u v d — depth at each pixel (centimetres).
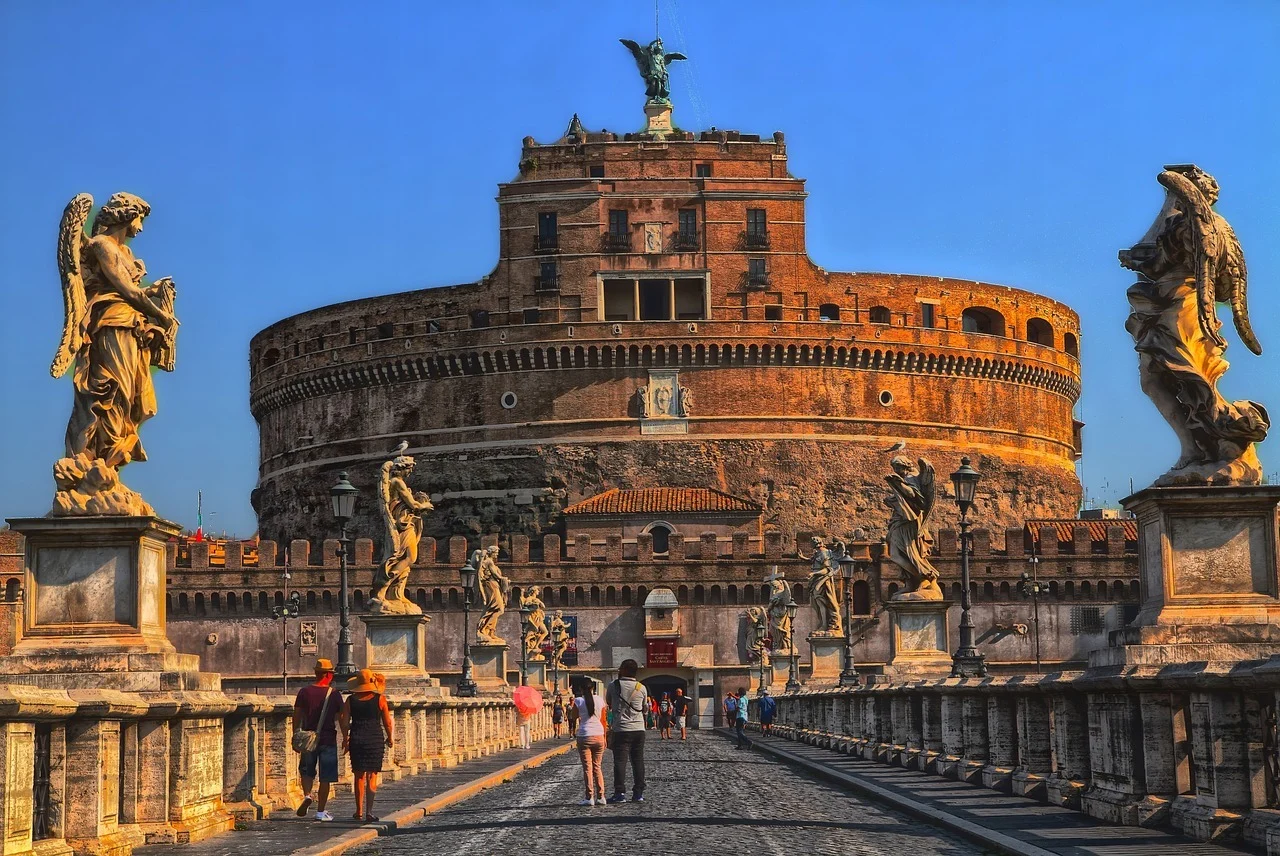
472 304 13450
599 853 1694
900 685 3147
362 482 13838
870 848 1708
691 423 13188
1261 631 1694
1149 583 1773
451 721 3750
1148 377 1797
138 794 1706
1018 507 14025
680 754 4928
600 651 11944
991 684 2309
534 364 13262
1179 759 1667
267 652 11900
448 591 11806
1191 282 1794
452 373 13512
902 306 13638
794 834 1881
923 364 13662
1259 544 1725
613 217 13362
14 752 1328
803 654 11806
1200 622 1703
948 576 11812
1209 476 1736
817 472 13238
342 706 2097
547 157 13575
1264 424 1739
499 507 13225
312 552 13362
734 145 13512
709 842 1792
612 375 13262
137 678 1738
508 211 13425
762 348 13212
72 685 1730
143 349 1850
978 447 13900
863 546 12031
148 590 1806
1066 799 1948
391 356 13662
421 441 13600
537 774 3578
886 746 3375
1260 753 1512
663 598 11862
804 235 13438
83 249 1816
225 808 1953
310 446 14288
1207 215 1755
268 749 2177
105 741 1555
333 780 2075
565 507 13112
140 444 1864
